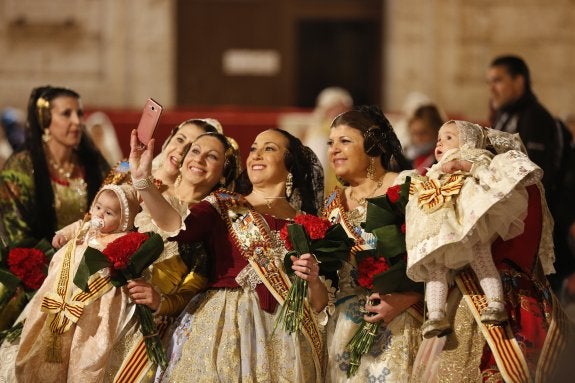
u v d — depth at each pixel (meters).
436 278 7.86
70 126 10.91
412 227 7.85
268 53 23.58
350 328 8.52
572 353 7.88
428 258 7.72
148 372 8.52
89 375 8.55
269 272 8.55
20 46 22.31
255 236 8.64
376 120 8.94
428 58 22.70
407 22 22.70
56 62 22.44
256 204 9.03
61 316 8.68
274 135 9.17
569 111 22.58
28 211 10.68
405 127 15.91
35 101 10.91
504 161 7.78
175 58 23.30
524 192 7.84
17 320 9.38
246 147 18.53
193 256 8.84
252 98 23.58
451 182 7.84
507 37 22.64
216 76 23.53
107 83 22.56
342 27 23.70
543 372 7.74
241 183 9.49
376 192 8.88
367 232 8.36
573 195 11.57
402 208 8.17
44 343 8.70
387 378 8.20
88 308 8.66
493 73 11.81
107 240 8.71
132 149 8.44
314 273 8.19
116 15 22.48
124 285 8.47
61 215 10.87
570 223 11.53
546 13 22.56
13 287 9.30
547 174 11.32
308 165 9.29
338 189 9.07
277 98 23.62
